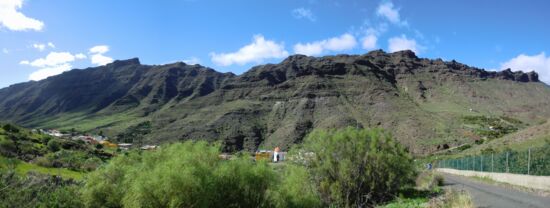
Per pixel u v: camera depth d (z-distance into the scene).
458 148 116.06
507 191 24.66
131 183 14.80
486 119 186.88
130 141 173.75
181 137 168.12
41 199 16.56
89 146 78.69
